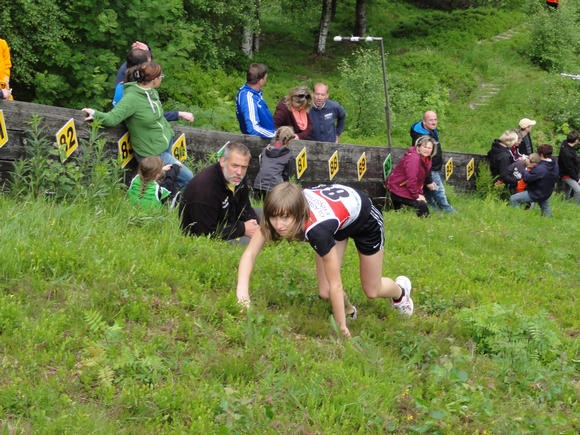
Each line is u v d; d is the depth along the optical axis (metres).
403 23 37.22
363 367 4.52
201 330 4.66
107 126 7.57
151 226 6.64
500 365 4.99
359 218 4.77
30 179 7.01
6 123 6.92
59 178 6.90
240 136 9.68
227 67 25.94
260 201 9.48
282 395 4.00
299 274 6.04
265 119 9.94
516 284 7.79
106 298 4.77
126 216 6.69
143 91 7.69
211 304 5.06
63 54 15.19
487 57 33.06
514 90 29.56
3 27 14.36
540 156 13.88
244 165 6.54
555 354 5.37
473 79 30.83
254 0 25.80
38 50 15.60
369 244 4.98
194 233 6.75
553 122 27.86
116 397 3.80
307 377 4.25
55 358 4.05
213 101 20.84
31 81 15.09
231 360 4.25
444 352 5.18
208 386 3.94
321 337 5.07
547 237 11.19
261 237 5.00
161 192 7.28
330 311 5.47
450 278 7.31
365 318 5.50
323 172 11.34
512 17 38.78
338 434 3.76
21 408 3.56
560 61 32.59
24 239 5.40
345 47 33.31
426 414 4.06
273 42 32.84
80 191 6.96
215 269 5.74
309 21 35.69
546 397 4.64
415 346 5.00
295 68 29.56
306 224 4.45
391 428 3.89
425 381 4.57
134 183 7.25
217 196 6.64
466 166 14.81
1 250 5.07
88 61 15.62
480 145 25.52
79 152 7.56
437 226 10.33
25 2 14.24
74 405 3.65
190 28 17.28
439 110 27.09
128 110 7.57
